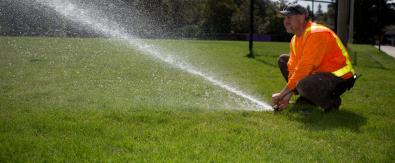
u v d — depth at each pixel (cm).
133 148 339
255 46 1906
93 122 414
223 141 367
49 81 646
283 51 1588
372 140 401
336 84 504
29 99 514
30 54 1020
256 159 326
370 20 5069
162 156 323
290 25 513
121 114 451
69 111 459
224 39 3475
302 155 345
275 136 392
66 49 1208
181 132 392
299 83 496
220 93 620
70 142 349
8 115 429
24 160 310
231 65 1026
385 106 578
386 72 1086
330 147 371
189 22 2742
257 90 663
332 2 1480
